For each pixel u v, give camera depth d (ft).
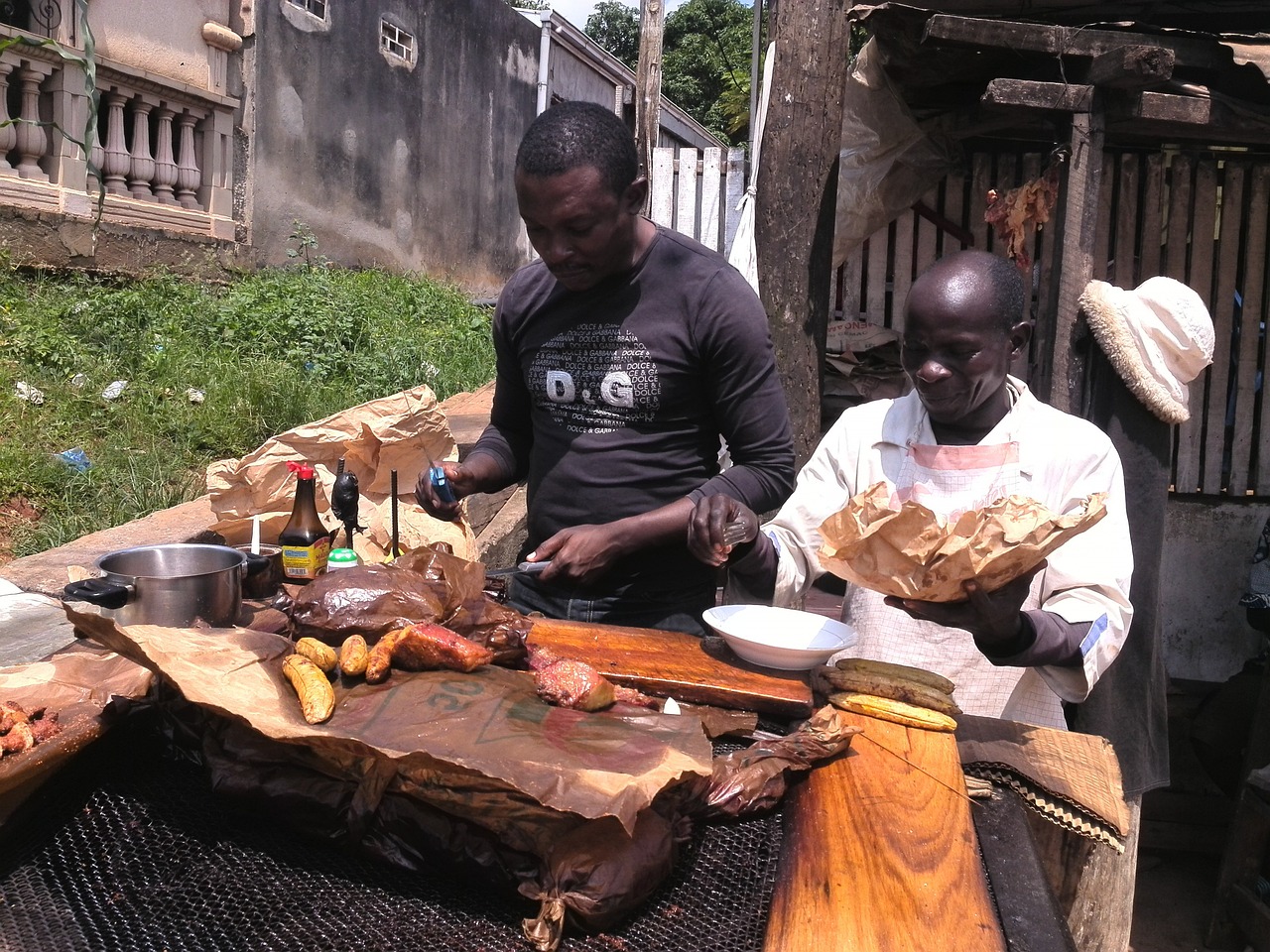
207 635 5.51
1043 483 7.62
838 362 18.88
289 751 4.92
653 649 7.20
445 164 43.75
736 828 5.17
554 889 4.32
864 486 8.26
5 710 5.24
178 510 13.76
